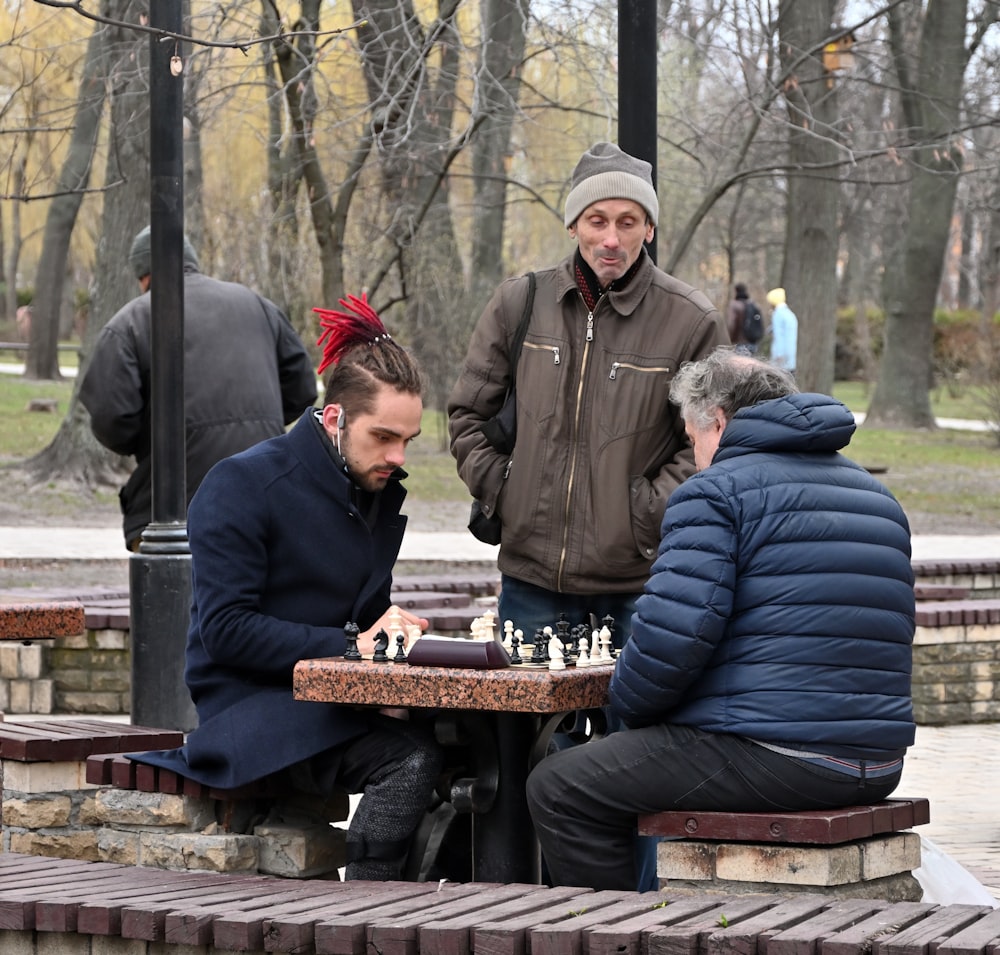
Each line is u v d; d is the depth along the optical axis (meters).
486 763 5.11
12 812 5.93
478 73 15.23
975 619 11.85
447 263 27.69
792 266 30.70
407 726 5.24
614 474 6.01
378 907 4.46
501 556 6.33
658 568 4.79
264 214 23.84
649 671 4.73
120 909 4.47
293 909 4.43
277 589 5.33
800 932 3.99
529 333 6.18
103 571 16.45
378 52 15.88
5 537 18.78
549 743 5.43
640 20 6.96
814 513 4.79
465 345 28.16
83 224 51.19
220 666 5.34
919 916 4.20
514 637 5.22
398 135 15.89
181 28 8.62
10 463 25.39
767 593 4.73
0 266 74.44
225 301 9.12
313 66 14.61
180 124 8.60
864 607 4.78
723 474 4.81
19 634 7.89
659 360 6.04
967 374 35.91
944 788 9.27
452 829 5.61
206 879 5.01
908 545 4.98
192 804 5.32
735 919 4.18
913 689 11.77
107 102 17.31
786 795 4.71
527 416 6.12
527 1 16.30
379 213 23.08
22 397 39.19
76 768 5.94
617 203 5.96
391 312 28.39
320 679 4.91
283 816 5.48
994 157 18.69
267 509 5.27
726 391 5.09
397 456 5.33
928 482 27.78
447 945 4.09
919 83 24.22
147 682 8.77
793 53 18.14
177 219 8.60
